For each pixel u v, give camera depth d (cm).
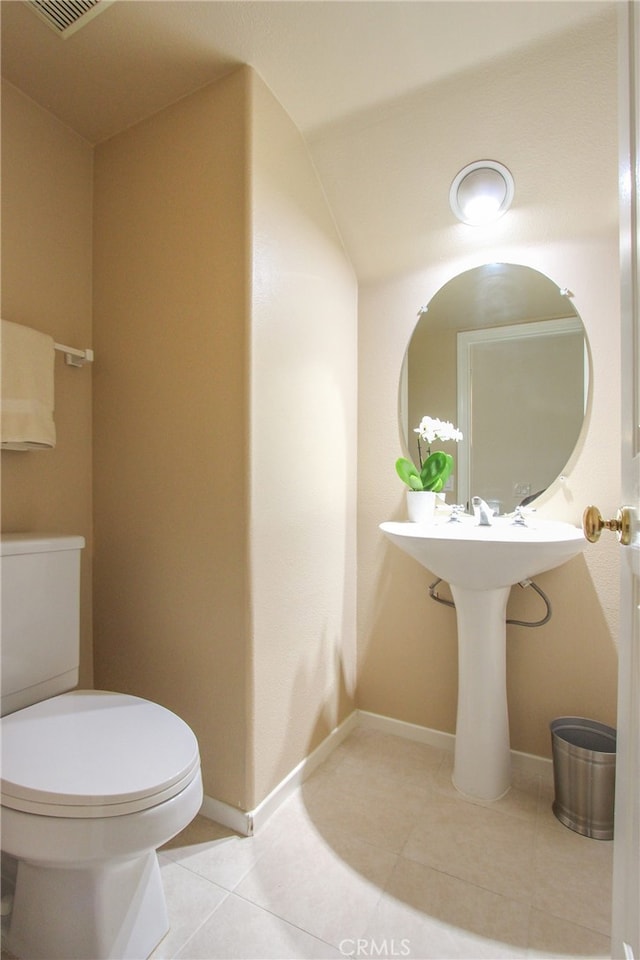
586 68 129
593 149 140
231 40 121
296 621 148
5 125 135
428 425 176
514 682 161
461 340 173
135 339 149
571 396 157
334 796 144
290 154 147
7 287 136
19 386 125
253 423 128
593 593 151
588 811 129
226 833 127
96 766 88
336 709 174
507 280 164
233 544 129
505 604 148
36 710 108
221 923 101
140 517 147
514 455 165
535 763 158
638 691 71
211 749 132
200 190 136
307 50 125
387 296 185
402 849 123
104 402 156
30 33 119
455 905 107
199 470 135
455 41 124
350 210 171
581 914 105
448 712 173
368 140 154
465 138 148
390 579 184
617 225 148
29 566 117
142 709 110
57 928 90
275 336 138
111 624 153
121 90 138
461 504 172
